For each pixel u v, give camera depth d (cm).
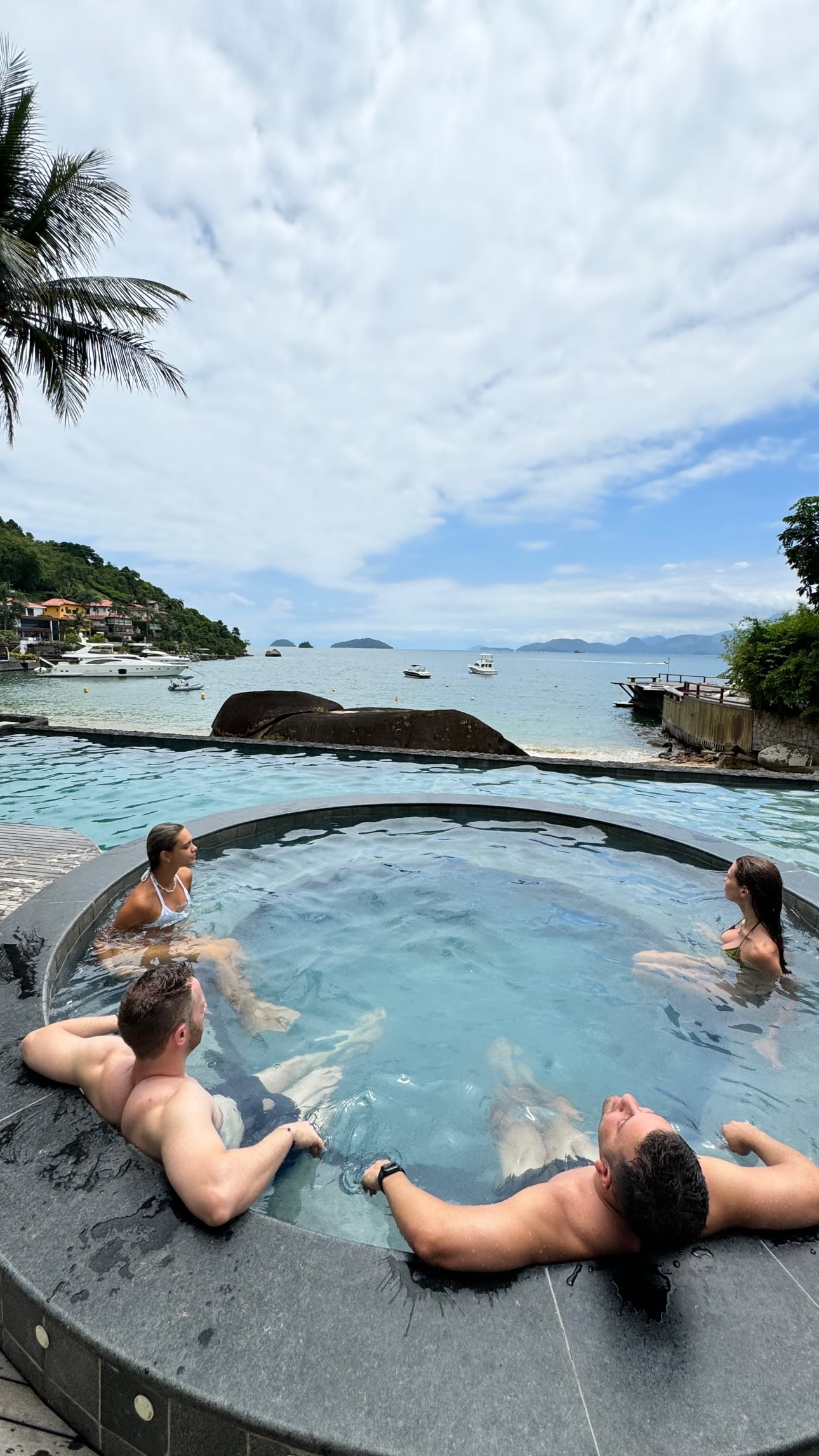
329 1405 124
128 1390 133
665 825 571
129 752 1084
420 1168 215
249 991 324
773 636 1827
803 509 1928
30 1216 162
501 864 508
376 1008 314
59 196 1331
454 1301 144
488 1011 313
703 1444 119
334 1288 146
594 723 3156
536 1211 160
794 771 1656
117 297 1415
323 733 1248
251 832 545
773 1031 300
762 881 344
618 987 336
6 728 1216
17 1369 154
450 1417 122
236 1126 224
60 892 379
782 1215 164
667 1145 155
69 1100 203
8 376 1438
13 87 1227
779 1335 138
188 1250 154
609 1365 131
